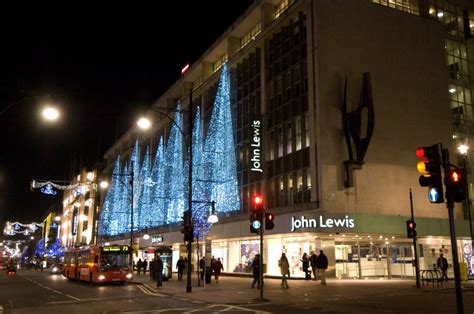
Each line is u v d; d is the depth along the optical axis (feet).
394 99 131.44
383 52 132.67
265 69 144.66
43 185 167.32
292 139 128.47
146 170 244.22
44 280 144.97
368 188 120.57
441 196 36.88
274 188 133.90
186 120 200.44
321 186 114.62
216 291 83.82
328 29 124.98
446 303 60.03
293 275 122.11
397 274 122.42
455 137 143.43
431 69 141.38
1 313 53.67
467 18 158.71
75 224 398.62
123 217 277.44
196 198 167.94
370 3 134.00
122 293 86.38
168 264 120.16
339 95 122.21
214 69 189.98
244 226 137.69
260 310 54.80
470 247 134.21
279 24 139.54
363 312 51.26
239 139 155.84
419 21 142.82
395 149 127.75
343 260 118.32
